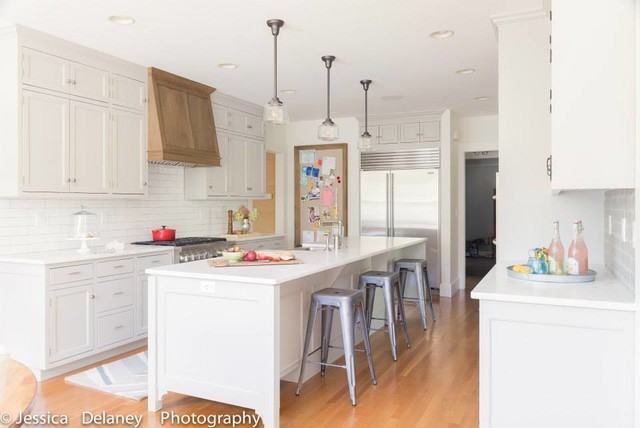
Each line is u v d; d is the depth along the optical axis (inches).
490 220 399.2
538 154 125.0
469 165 404.5
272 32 138.6
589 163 79.9
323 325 143.4
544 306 81.5
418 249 230.1
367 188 285.1
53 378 139.6
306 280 131.4
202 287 112.3
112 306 156.9
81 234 158.2
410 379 138.9
